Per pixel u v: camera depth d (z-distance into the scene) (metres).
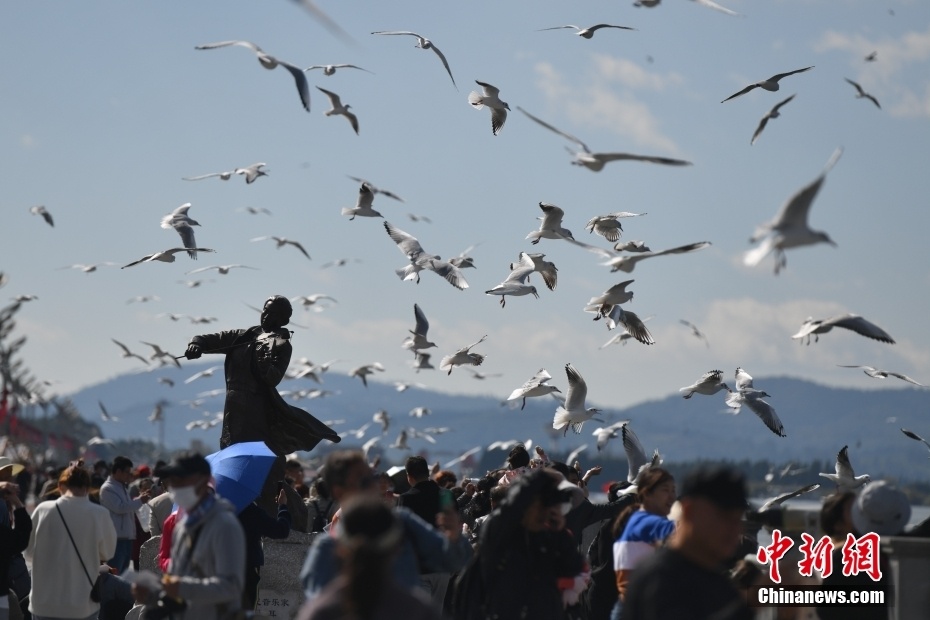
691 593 11.93
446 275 33.09
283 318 26.75
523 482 16.44
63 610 23.02
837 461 28.33
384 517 11.02
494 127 33.47
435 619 10.97
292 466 35.03
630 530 17.56
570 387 30.12
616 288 29.78
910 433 30.86
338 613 10.71
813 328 23.16
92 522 23.31
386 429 61.00
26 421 143.88
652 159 21.34
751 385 32.44
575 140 21.89
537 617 16.47
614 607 18.77
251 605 22.28
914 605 15.04
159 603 15.49
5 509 25.09
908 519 15.33
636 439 27.34
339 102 35.59
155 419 71.12
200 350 26.25
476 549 17.56
